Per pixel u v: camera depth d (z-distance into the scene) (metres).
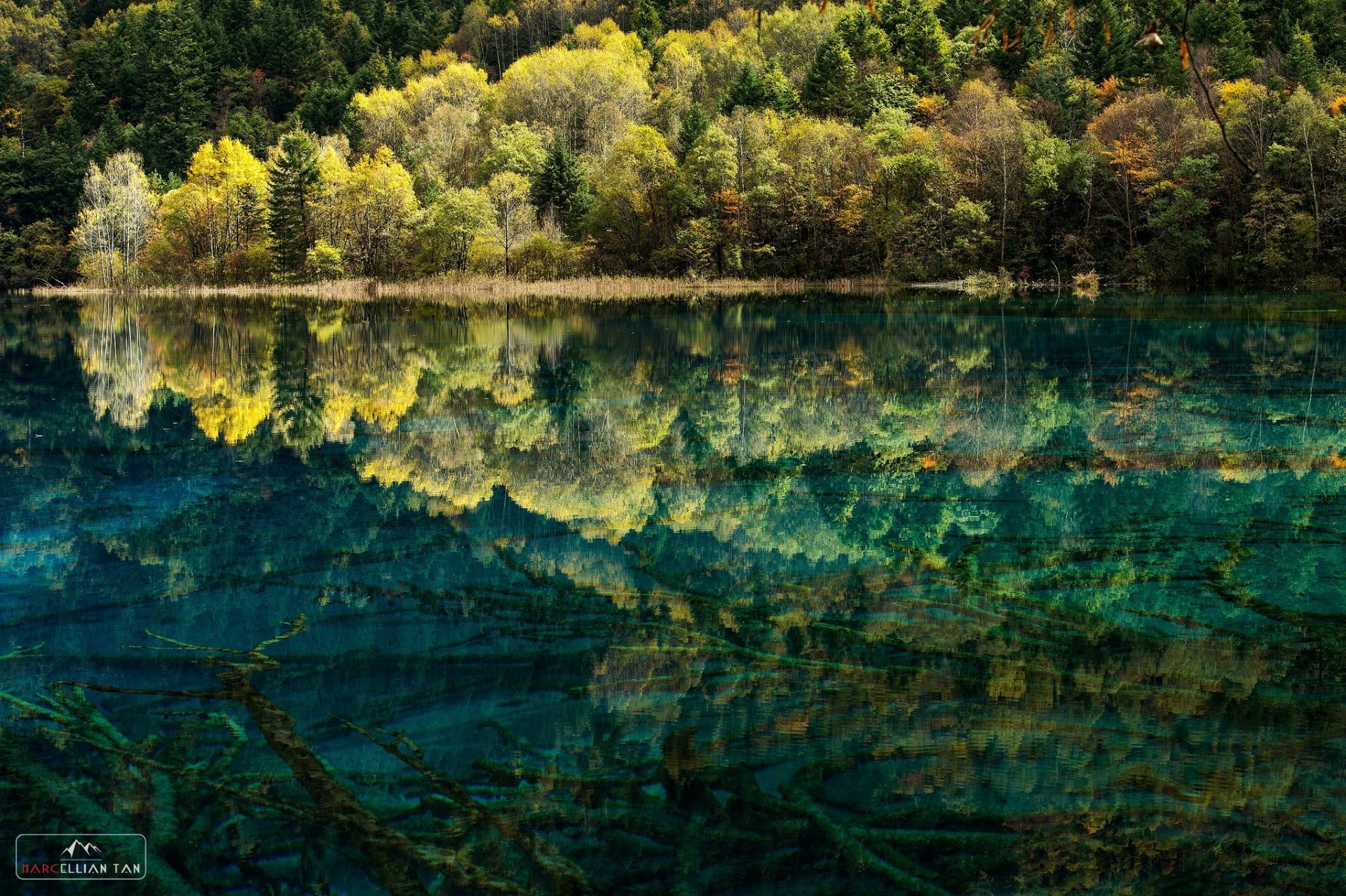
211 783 3.26
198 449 9.78
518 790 3.18
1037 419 10.92
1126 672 4.15
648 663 4.29
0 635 4.75
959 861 2.73
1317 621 4.75
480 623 4.84
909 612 4.92
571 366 16.91
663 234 58.53
